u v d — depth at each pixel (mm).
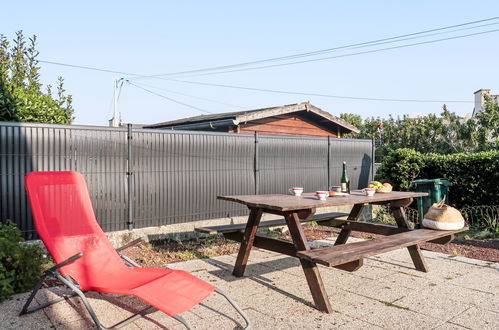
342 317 3756
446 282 4883
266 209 4848
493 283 4844
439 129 15391
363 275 5188
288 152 9281
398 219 5883
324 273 5293
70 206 4098
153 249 6586
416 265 5414
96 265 3789
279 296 4352
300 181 9531
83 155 6297
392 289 4605
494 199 9242
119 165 6676
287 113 13398
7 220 5605
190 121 13266
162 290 3109
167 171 7281
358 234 8234
